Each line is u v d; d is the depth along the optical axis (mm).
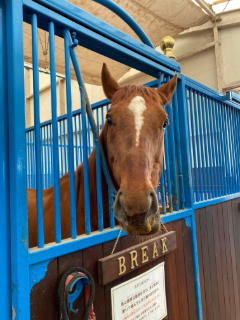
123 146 967
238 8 4695
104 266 957
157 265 1287
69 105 931
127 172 849
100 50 1184
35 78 810
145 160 871
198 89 1922
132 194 767
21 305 692
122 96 1098
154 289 1242
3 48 756
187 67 5750
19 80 748
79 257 909
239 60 4809
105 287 1003
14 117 729
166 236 1326
